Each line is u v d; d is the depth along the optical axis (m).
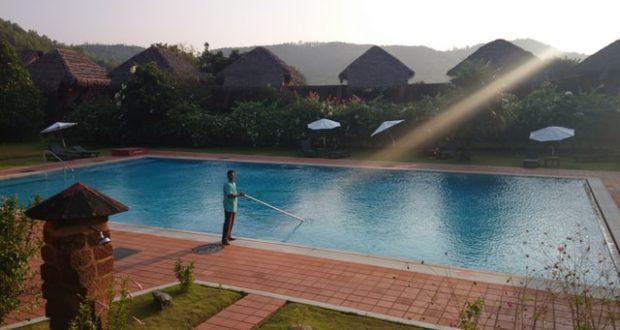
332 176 18.66
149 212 14.35
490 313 6.12
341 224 12.51
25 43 92.56
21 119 28.31
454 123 21.77
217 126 26.11
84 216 4.06
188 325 5.72
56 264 4.25
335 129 24.44
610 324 5.60
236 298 6.61
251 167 21.03
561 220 12.07
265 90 30.56
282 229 12.12
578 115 20.75
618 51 27.34
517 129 22.30
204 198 16.12
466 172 17.41
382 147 24.81
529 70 30.14
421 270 7.84
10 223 5.38
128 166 22.03
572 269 8.57
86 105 28.73
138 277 7.66
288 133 25.16
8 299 5.26
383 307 6.39
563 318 5.87
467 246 10.58
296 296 6.81
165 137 27.86
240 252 8.99
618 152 20.64
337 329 5.61
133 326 5.70
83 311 4.16
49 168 19.98
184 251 9.10
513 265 9.31
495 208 13.52
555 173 16.78
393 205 14.27
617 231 10.07
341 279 7.47
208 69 46.09
